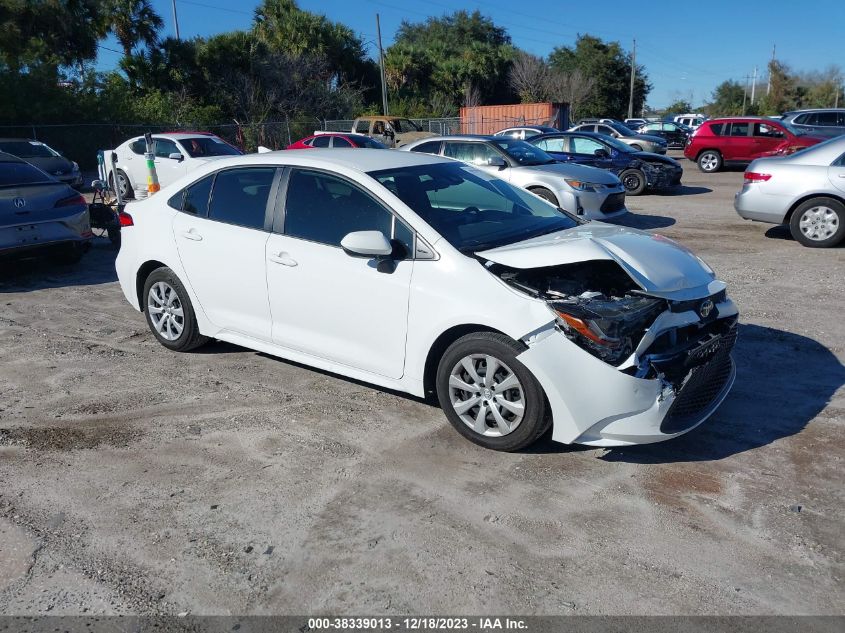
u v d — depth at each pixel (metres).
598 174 11.21
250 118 34.56
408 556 3.21
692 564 3.12
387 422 4.53
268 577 3.09
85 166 26.42
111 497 3.73
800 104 68.81
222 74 34.75
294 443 4.29
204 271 5.35
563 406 3.77
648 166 15.78
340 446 4.23
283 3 41.09
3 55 26.33
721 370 4.25
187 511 3.59
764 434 4.27
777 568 3.08
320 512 3.56
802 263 8.66
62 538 3.39
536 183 10.95
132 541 3.36
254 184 5.14
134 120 28.77
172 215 5.59
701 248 9.73
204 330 5.54
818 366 5.30
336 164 4.77
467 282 4.01
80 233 8.75
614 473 3.88
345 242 4.22
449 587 3.01
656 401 3.74
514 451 4.09
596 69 63.03
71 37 31.39
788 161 9.70
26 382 5.29
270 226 4.96
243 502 3.66
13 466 4.07
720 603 2.88
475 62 53.62
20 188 8.15
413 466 3.99
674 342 3.91
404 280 4.23
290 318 4.90
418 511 3.56
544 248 4.05
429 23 71.94
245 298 5.14
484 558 3.19
